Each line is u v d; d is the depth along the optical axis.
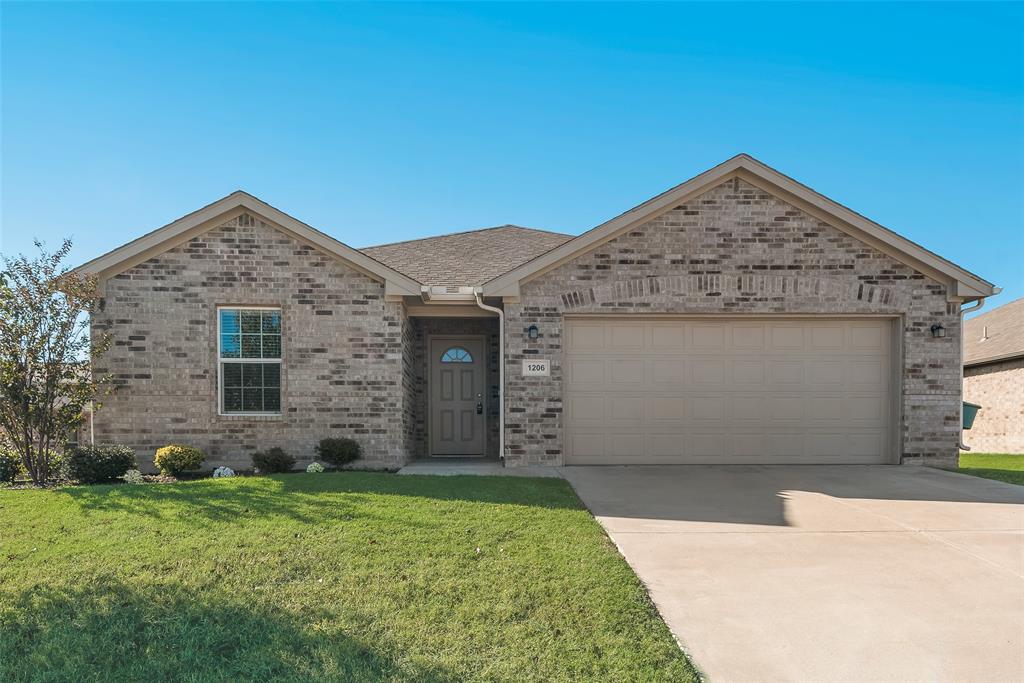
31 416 9.53
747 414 11.58
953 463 11.45
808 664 3.97
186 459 10.29
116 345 10.84
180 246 10.98
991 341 23.55
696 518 7.36
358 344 11.16
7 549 5.81
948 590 5.18
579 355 11.52
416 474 9.98
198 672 3.75
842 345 11.66
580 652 3.98
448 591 4.88
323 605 4.61
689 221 11.40
